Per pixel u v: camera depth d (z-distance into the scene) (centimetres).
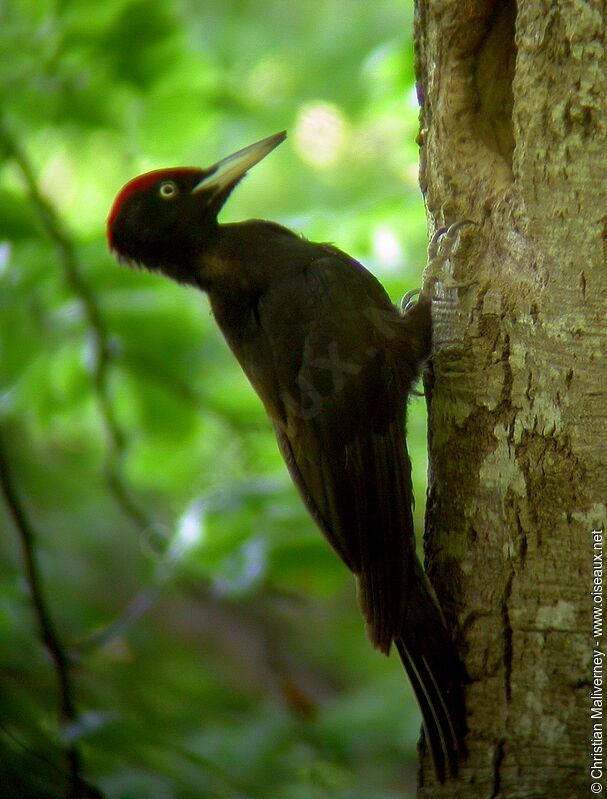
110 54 1179
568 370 719
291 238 955
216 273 947
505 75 825
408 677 761
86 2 1162
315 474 875
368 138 1470
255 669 1642
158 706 1184
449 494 775
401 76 1199
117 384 1260
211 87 1230
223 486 1146
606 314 711
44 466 1457
